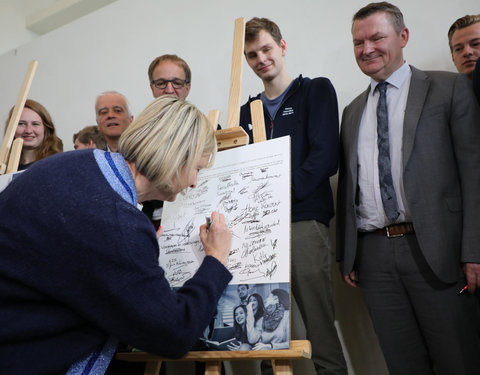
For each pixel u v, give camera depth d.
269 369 1.52
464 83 1.33
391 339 1.35
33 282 0.70
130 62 2.72
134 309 0.72
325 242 1.46
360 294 1.78
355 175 1.47
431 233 1.24
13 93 3.15
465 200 1.24
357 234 1.47
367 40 1.49
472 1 1.84
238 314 1.03
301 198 1.45
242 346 0.99
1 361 0.70
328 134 1.51
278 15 2.28
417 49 1.91
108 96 2.24
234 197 1.17
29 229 0.71
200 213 1.20
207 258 0.97
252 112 1.27
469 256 1.18
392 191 1.36
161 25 2.67
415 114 1.35
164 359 1.05
